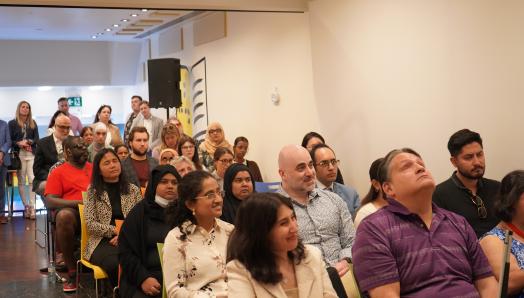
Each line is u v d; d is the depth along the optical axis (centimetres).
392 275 267
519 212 304
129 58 1335
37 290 573
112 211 517
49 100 1372
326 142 695
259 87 830
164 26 1102
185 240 340
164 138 723
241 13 863
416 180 271
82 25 1080
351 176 655
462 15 505
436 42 532
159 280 409
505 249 244
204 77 984
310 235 389
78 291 552
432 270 268
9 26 1084
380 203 386
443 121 530
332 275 281
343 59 654
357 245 277
